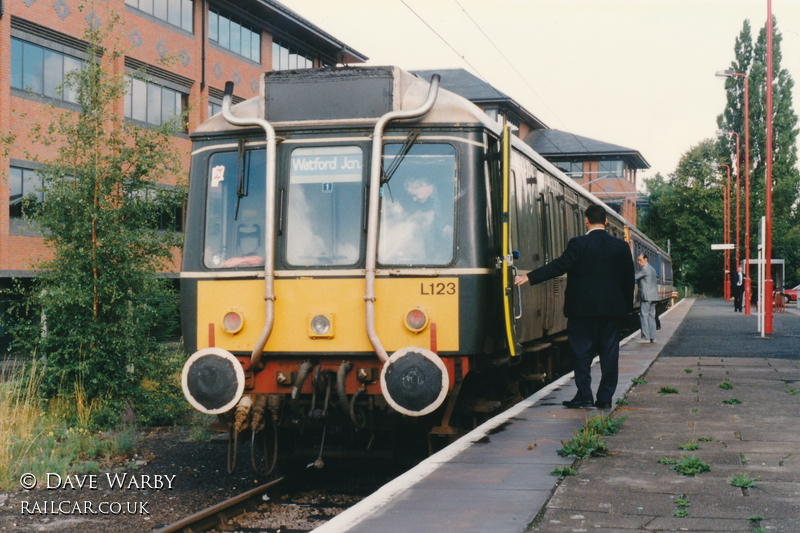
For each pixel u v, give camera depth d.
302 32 37.72
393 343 7.01
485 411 7.70
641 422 7.71
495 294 7.41
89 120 11.88
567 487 5.34
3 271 23.06
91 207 11.62
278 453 7.73
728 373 11.77
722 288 77.06
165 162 12.23
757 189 71.50
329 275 7.07
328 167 7.22
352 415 6.87
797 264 68.69
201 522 6.36
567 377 11.50
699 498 5.02
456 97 7.45
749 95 72.31
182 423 12.03
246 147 7.42
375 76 7.25
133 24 28.44
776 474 5.61
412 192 7.15
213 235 7.42
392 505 4.96
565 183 13.01
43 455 8.97
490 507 4.89
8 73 23.59
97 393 11.62
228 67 33.62
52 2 24.91
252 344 7.16
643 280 18.50
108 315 11.97
